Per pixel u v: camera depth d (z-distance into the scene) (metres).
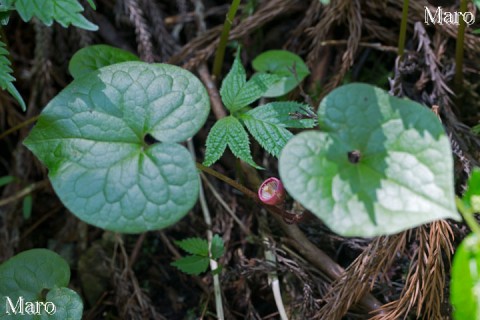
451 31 0.51
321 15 0.54
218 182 0.54
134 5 0.55
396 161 0.41
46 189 0.56
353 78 0.55
